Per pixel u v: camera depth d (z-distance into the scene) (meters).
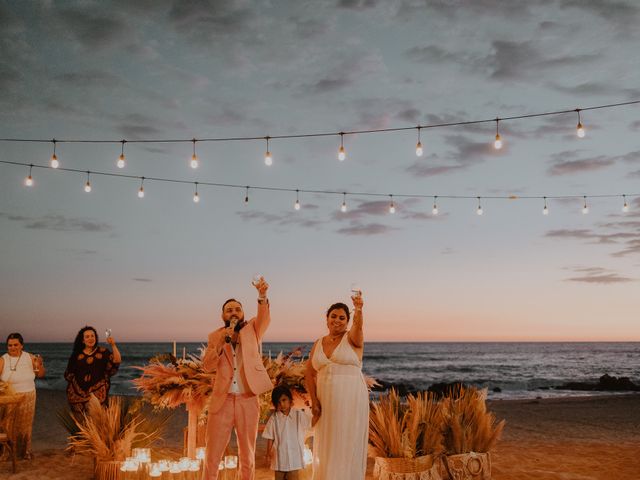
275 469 5.44
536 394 30.08
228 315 5.20
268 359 6.16
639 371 50.12
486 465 5.84
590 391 31.64
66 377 7.12
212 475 4.92
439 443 5.75
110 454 5.92
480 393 6.36
